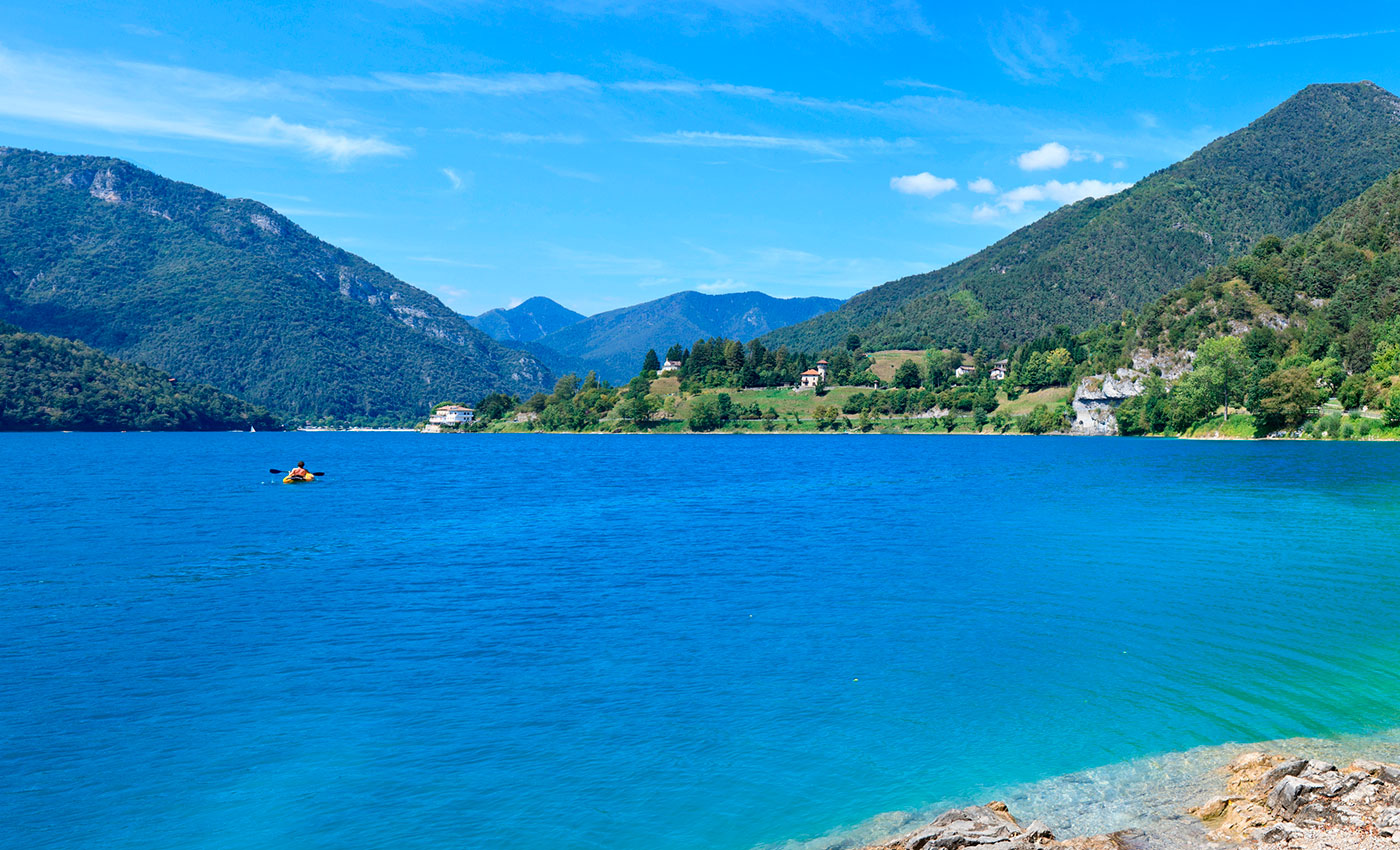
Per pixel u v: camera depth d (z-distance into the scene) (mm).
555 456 197750
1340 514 71312
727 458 179125
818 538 62125
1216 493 88750
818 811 19734
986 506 81875
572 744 23547
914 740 23578
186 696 27547
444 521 74750
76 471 141000
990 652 31688
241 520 75875
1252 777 20141
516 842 18516
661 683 28578
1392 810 17625
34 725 25047
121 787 21141
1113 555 53031
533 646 33125
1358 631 34188
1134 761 21969
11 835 18844
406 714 25859
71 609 39906
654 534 65312
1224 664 29969
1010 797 20156
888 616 37500
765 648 32625
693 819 19422
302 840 18688
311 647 33156
